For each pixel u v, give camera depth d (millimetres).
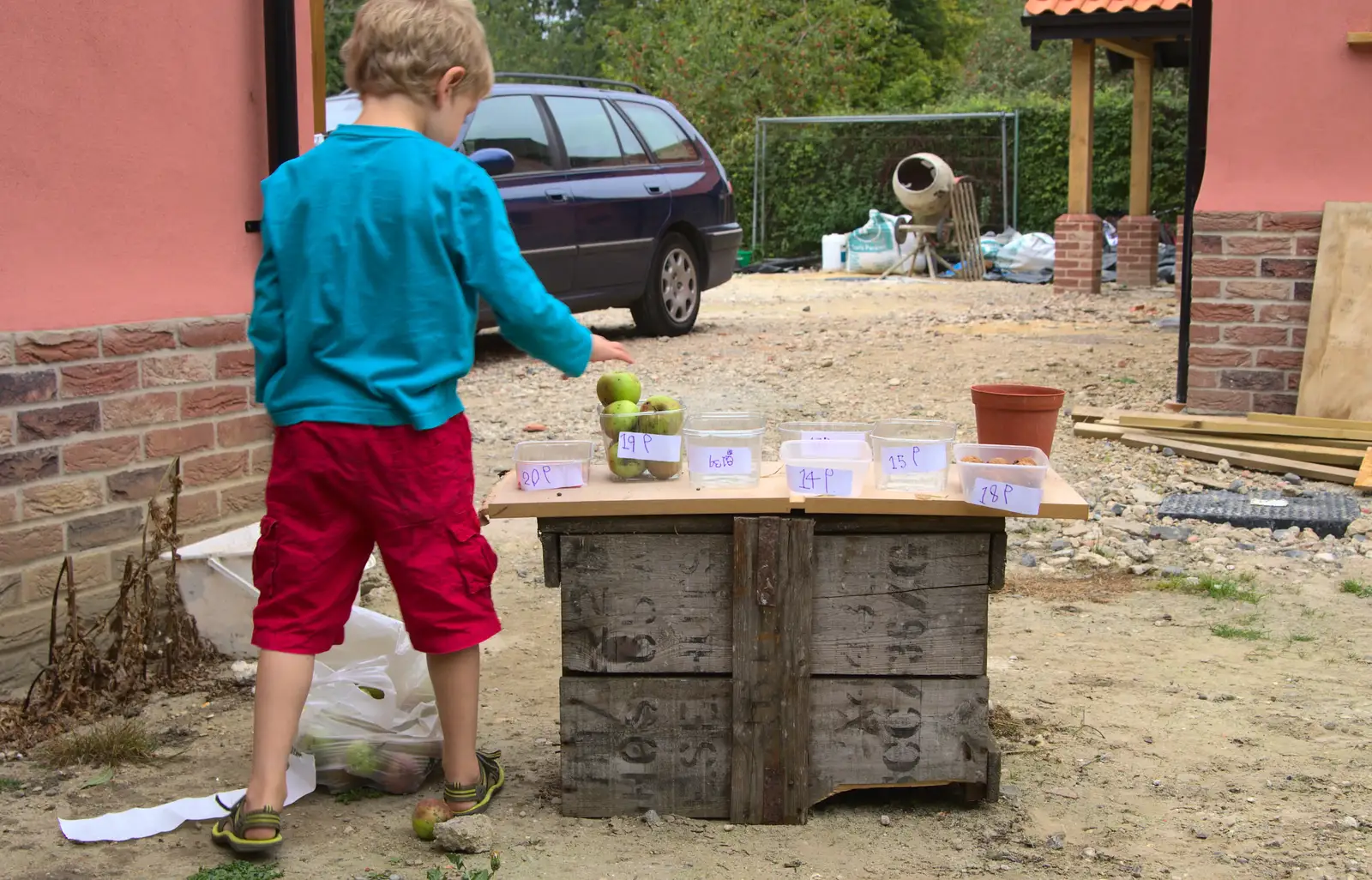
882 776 3246
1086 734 3762
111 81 4188
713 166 12531
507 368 10469
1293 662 4355
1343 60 6953
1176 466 6816
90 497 4172
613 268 11172
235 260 4738
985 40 39250
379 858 3039
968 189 19812
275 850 3061
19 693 3963
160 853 3070
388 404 2951
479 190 2994
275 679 3033
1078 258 16250
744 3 29312
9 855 3045
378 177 2971
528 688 4219
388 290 2961
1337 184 7066
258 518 4859
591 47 49062
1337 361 6961
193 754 3672
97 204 4164
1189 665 4336
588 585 3211
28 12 3898
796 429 3566
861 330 12469
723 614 3203
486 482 6805
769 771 3201
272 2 4766
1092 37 15242
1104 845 3096
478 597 3145
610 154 11312
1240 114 7180
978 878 2932
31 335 3938
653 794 3252
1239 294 7293
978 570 3189
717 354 10844
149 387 4367
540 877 2922
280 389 3029
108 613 4074
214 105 4602
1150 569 5359
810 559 3146
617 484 3334
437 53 3049
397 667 3650
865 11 31484
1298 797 3348
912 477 3195
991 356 10391
